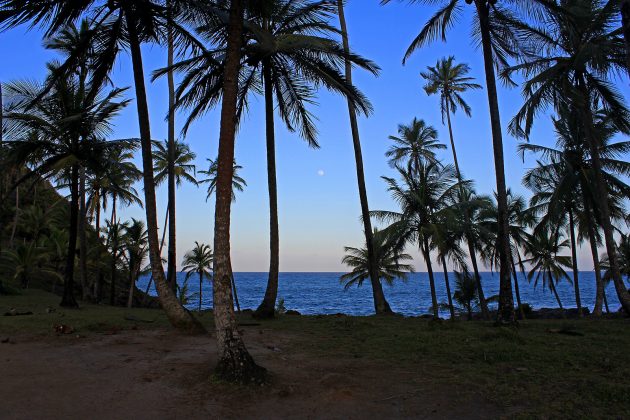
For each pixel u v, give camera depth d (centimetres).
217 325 670
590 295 8769
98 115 1662
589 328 1275
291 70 1441
